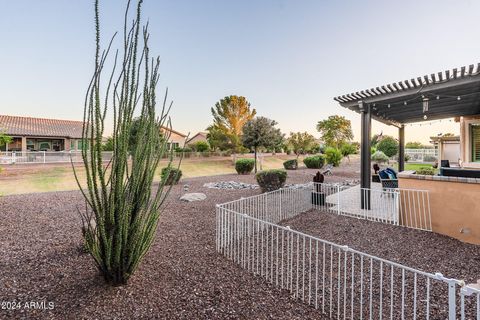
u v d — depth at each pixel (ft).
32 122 82.12
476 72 15.76
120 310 7.79
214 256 12.30
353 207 22.95
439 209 16.38
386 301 8.97
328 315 7.97
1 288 8.76
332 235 16.17
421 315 8.14
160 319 7.45
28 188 34.04
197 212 20.98
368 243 14.80
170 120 9.93
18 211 19.25
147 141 8.82
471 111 31.50
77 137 80.64
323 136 112.98
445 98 22.76
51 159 66.44
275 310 8.16
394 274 11.03
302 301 8.72
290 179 45.06
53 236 14.23
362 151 22.54
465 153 34.47
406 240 15.19
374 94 21.21
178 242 14.07
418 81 18.15
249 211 21.36
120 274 8.98
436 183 16.48
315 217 20.45
